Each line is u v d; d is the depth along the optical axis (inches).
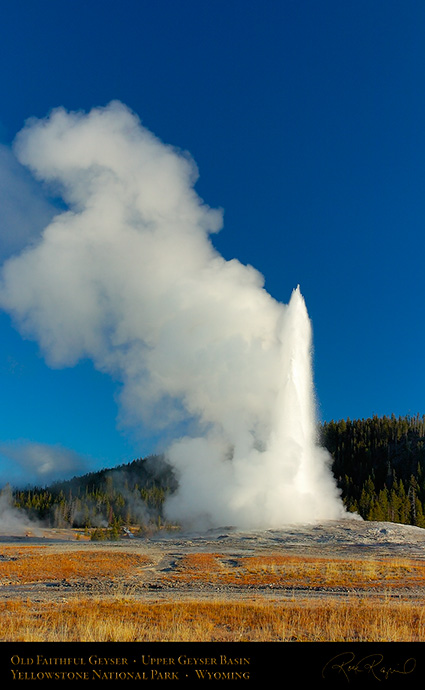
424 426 6978.4
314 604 794.8
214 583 1084.5
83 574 1221.7
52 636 569.6
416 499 4252.0
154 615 701.3
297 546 1947.6
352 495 5374.0
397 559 1547.7
